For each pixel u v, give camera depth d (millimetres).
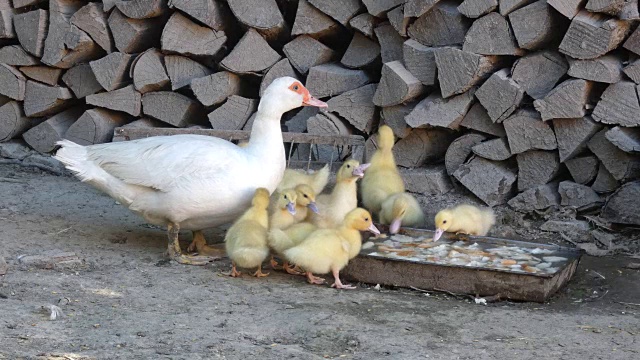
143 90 4680
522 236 4113
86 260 3830
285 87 3885
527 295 3588
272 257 3832
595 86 4121
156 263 3836
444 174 4387
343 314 3494
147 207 3859
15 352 3195
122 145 3895
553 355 3293
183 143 3844
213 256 3896
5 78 4824
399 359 3250
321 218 3912
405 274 3664
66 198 4441
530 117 4160
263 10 4480
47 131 4820
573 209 4152
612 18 4020
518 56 4195
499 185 4254
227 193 3807
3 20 4781
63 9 4727
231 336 3344
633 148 4027
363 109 4430
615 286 3748
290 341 3338
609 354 3303
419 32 4309
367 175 4207
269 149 3879
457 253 3795
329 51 4512
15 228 4074
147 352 3238
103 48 4703
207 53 4562
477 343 3344
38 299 3512
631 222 4047
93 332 3328
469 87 4227
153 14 4578
